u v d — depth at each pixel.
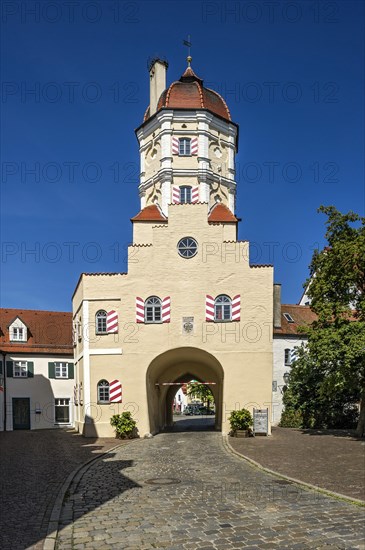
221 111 37.84
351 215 29.39
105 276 30.47
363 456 19.22
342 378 27.12
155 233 30.72
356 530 8.66
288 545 7.92
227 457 19.34
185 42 39.31
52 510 10.48
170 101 36.50
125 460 18.84
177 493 12.08
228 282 30.16
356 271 27.81
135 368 29.75
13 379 41.16
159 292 30.25
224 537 8.37
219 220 34.16
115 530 8.92
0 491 12.80
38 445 25.44
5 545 8.10
